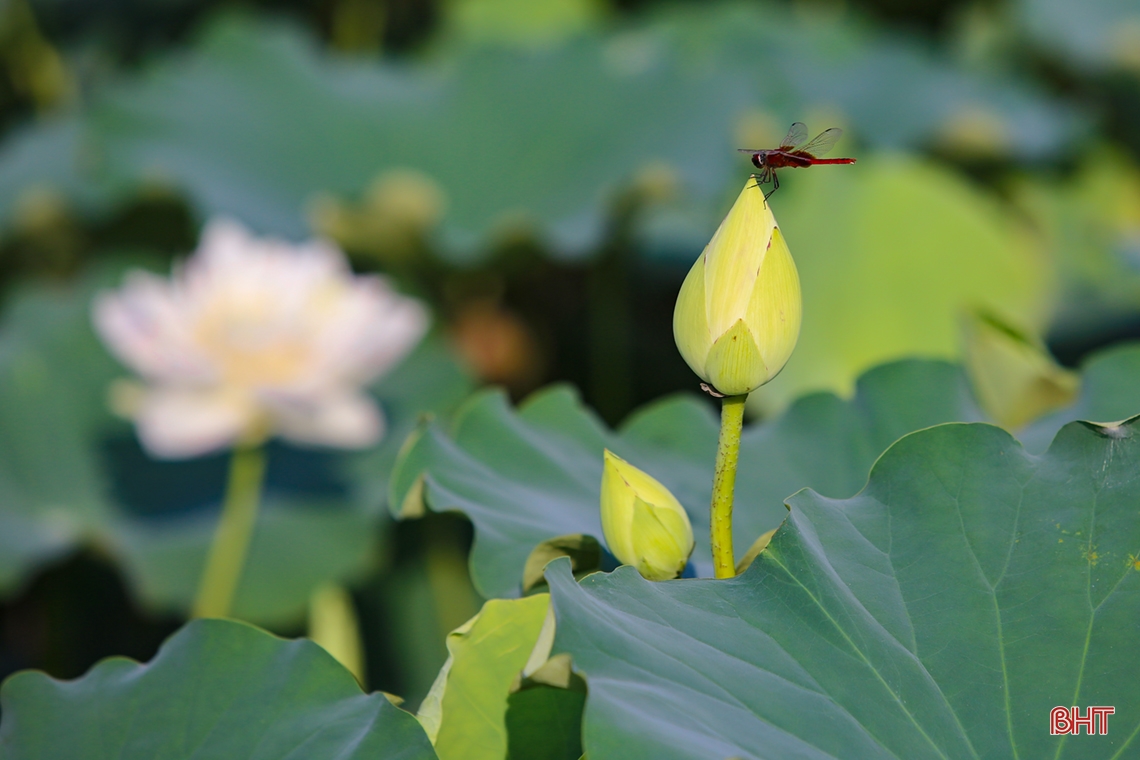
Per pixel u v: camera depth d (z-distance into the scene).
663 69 4.19
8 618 3.60
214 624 1.83
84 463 3.09
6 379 3.15
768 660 1.77
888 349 2.90
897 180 2.95
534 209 3.79
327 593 2.80
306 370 2.91
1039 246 3.47
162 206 3.86
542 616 1.80
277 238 3.56
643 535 1.82
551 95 4.21
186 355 2.79
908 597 1.80
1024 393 2.10
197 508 3.04
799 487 1.97
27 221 3.84
